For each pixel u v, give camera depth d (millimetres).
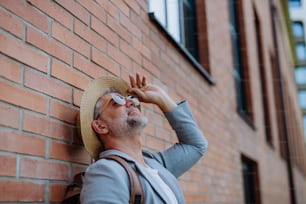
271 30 8227
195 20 4254
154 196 1417
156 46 2701
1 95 1273
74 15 1726
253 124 6090
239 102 5879
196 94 3543
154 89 1872
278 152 7812
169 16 3389
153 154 1812
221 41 4840
